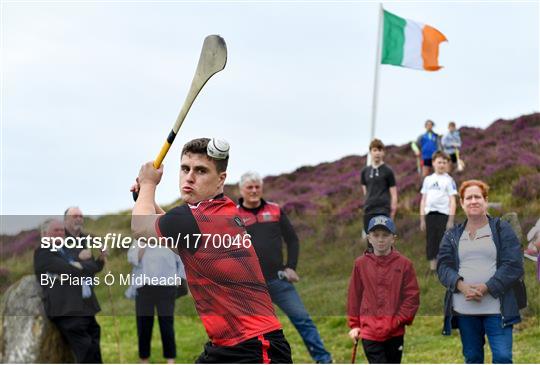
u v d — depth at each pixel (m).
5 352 9.88
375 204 13.23
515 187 17.30
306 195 28.02
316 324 13.17
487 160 24.34
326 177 31.97
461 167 23.44
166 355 10.30
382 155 13.38
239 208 10.27
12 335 9.93
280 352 5.64
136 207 5.38
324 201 25.47
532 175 18.89
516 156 23.78
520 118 30.66
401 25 21.70
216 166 5.76
